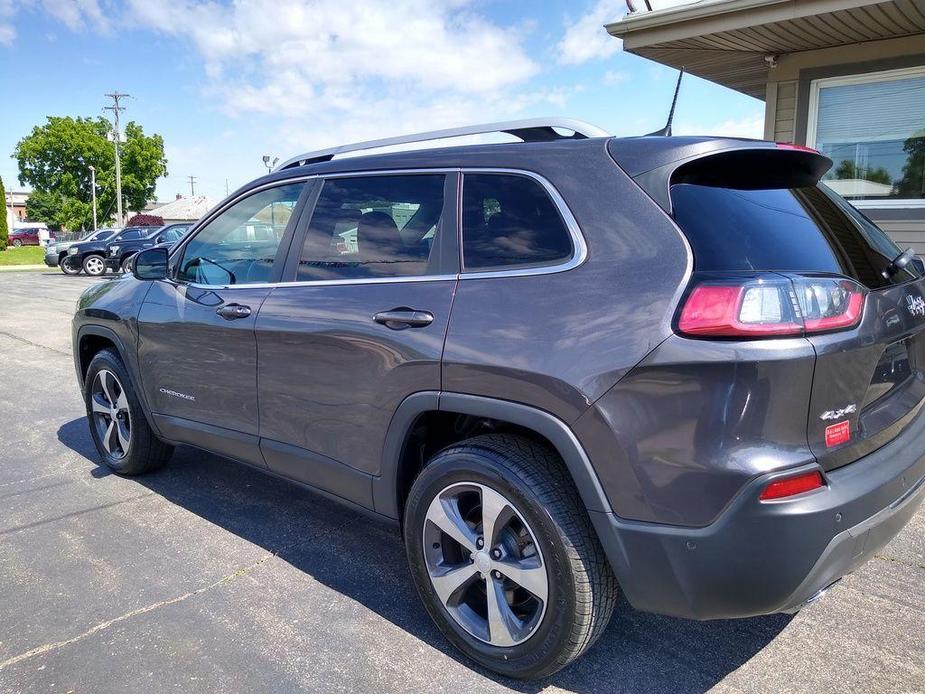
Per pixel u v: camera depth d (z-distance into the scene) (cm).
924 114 696
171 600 297
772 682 242
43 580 315
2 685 242
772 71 777
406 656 259
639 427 203
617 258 218
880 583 304
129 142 7219
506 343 230
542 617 229
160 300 382
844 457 207
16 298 1602
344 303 283
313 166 324
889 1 579
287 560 334
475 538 246
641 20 689
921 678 242
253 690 240
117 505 399
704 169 232
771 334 190
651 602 215
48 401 649
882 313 221
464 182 265
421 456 279
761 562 193
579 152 240
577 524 223
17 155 6975
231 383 337
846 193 755
